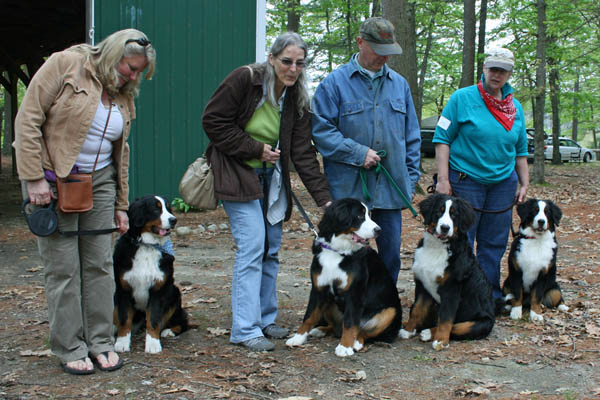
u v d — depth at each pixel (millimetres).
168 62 9016
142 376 3201
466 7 14195
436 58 23891
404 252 7160
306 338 3873
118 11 8539
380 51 3633
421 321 4055
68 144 2977
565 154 26562
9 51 15125
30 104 2871
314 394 3021
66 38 14180
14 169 15062
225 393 2971
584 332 4125
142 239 3500
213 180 3648
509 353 3701
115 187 3363
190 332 4031
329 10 19578
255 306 3695
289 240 7730
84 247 3217
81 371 3178
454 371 3385
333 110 3842
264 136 3689
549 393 3062
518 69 17141
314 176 3875
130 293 3566
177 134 9211
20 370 3262
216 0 9289
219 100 3486
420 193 12164
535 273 4422
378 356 3629
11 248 6977
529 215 4441
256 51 9719
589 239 8117
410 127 4055
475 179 4492
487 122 4414
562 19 15711
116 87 3162
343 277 3566
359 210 3525
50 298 3137
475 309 3949
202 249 7059
